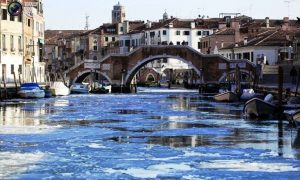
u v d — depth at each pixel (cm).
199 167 2138
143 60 8925
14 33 7012
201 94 8319
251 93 5972
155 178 1956
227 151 2484
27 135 3008
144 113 4544
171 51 8862
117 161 2248
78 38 14200
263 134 3069
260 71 7919
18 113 4447
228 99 6169
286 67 7031
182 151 2486
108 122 3756
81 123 3684
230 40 10844
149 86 12450
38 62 8144
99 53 13712
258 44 8919
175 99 6812
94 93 8588
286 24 10256
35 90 6438
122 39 13275
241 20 12000
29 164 2191
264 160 2272
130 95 7969
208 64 8738
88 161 2253
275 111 4006
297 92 4888
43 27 8531
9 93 6272
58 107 5184
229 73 8619
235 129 3309
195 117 4153
